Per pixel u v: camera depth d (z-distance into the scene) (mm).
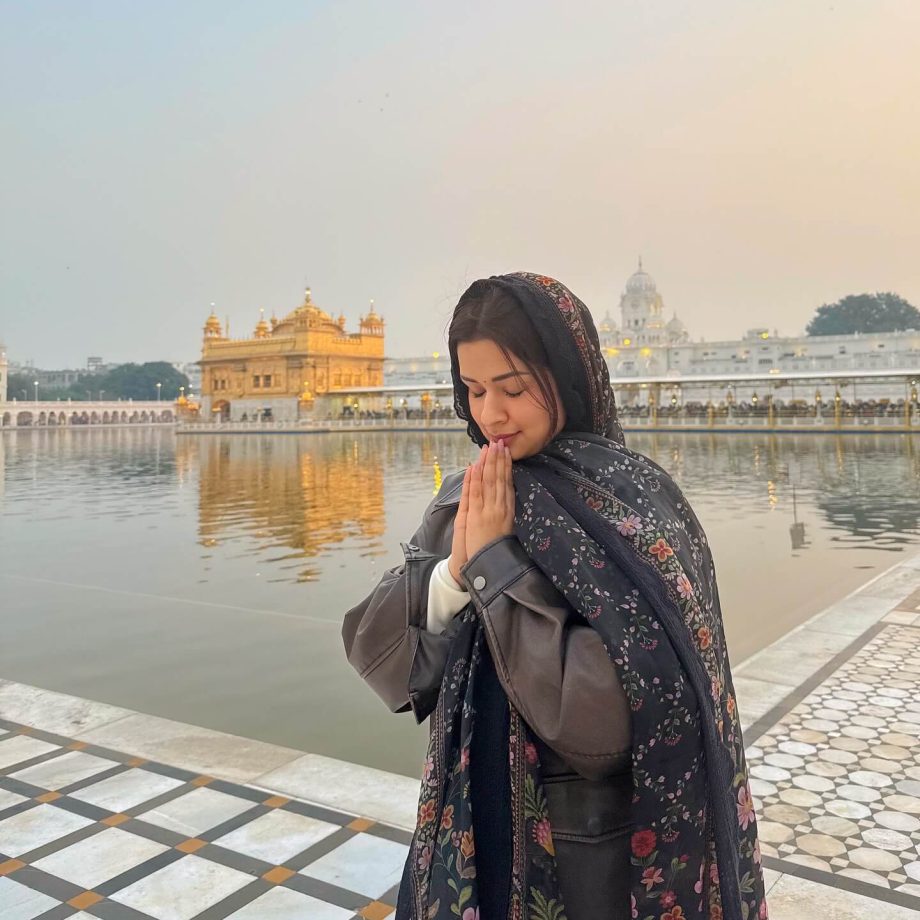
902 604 5859
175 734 3693
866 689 4137
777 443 32438
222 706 4449
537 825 1026
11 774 3285
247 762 3363
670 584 1006
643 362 73125
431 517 1247
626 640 952
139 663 5258
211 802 3006
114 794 3086
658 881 982
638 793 962
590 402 1156
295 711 4359
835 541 9836
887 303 90812
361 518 13070
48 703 4145
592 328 1168
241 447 39125
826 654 4719
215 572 8531
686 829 989
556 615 978
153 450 37250
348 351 60250
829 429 38656
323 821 2848
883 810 2926
